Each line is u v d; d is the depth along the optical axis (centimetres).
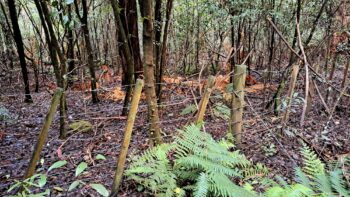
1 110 445
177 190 229
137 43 593
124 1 535
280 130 364
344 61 627
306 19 564
